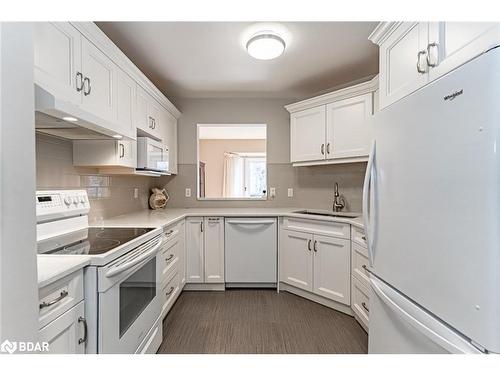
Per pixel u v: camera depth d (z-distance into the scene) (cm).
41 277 88
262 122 348
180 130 347
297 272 271
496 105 72
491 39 88
